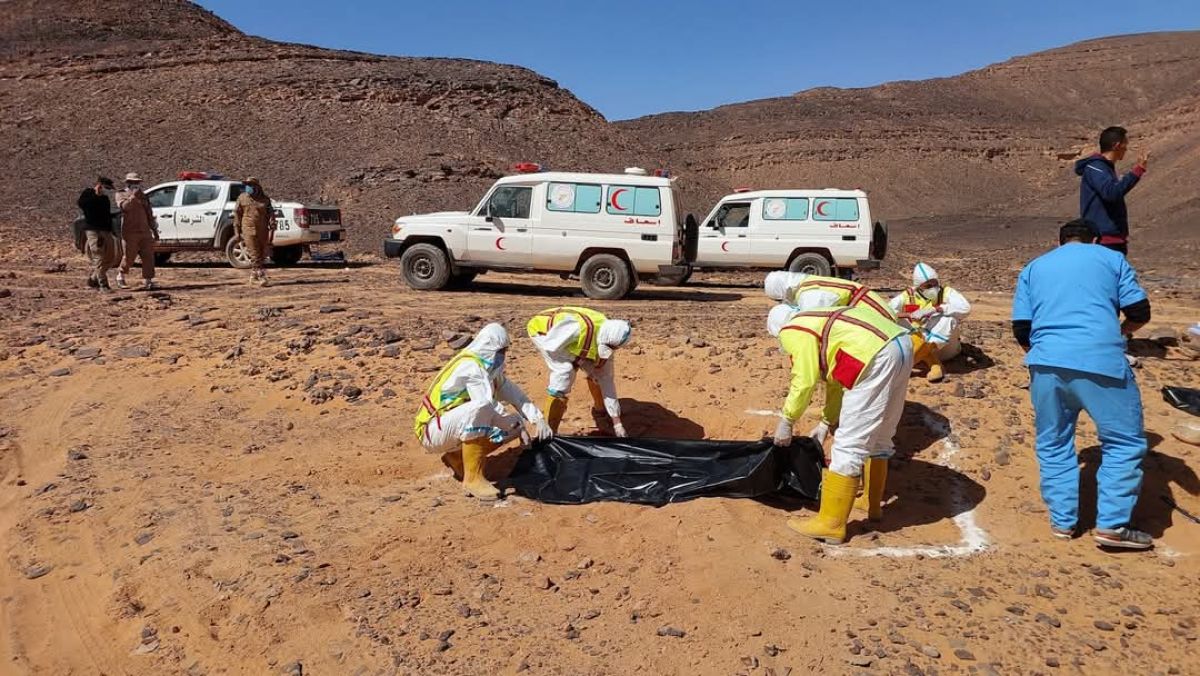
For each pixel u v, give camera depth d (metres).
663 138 103.94
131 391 8.04
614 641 4.01
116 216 14.33
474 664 3.85
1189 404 6.51
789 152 94.69
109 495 5.87
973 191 88.50
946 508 5.59
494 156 43.06
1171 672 3.79
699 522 5.15
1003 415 6.78
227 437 6.98
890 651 3.93
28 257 19.23
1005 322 10.34
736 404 7.44
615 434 6.70
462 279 15.33
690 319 10.78
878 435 5.11
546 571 4.68
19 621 4.56
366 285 15.08
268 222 14.91
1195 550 4.94
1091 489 5.65
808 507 5.65
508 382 5.98
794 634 4.06
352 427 7.10
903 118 102.81
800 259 16.19
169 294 13.36
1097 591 4.50
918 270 7.43
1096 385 4.79
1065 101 126.81
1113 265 4.93
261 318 10.49
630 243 13.54
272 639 4.11
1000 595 4.46
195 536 5.16
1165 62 130.00
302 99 45.47
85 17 55.81
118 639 4.36
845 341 4.86
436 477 6.14
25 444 6.95
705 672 3.79
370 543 4.96
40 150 37.16
